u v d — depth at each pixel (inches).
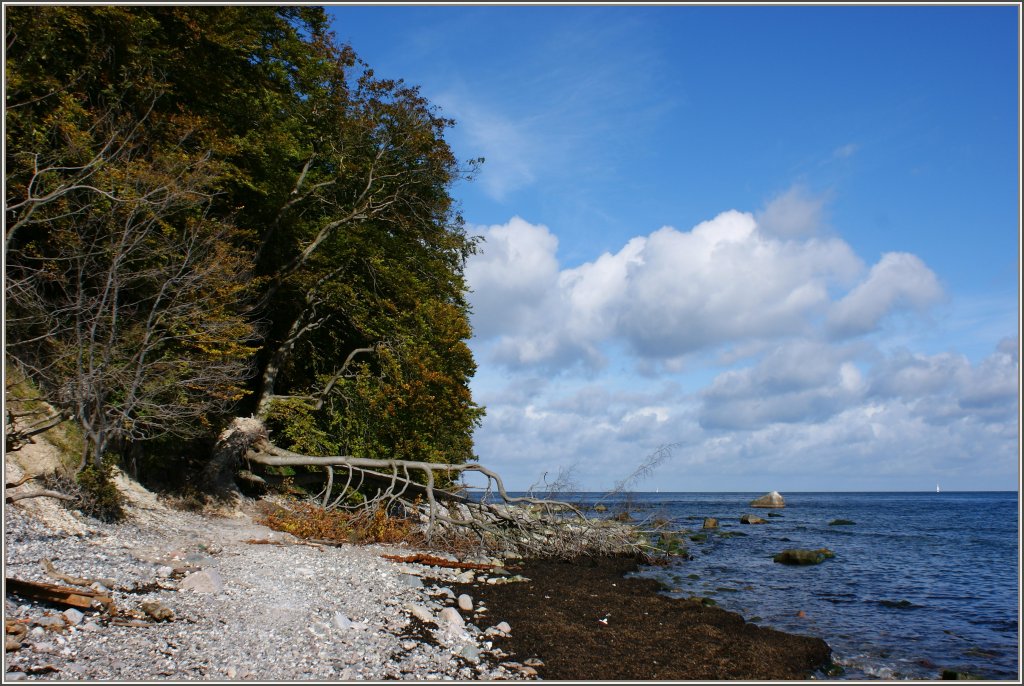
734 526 1942.7
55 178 672.4
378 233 1188.5
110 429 656.4
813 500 5762.8
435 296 1296.8
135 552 549.6
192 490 872.3
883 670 492.7
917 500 5782.5
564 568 855.1
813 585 864.9
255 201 1058.7
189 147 843.4
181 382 703.1
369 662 390.3
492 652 447.5
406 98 1168.8
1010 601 777.6
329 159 1170.0
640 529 1065.5
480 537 922.7
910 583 896.9
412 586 604.7
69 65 746.2
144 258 709.3
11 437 577.6
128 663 340.5
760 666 462.0
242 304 941.2
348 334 1235.9
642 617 577.0
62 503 595.8
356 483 1056.8
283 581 538.3
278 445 1115.9
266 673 353.4
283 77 1088.2
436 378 1091.3
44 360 673.0
